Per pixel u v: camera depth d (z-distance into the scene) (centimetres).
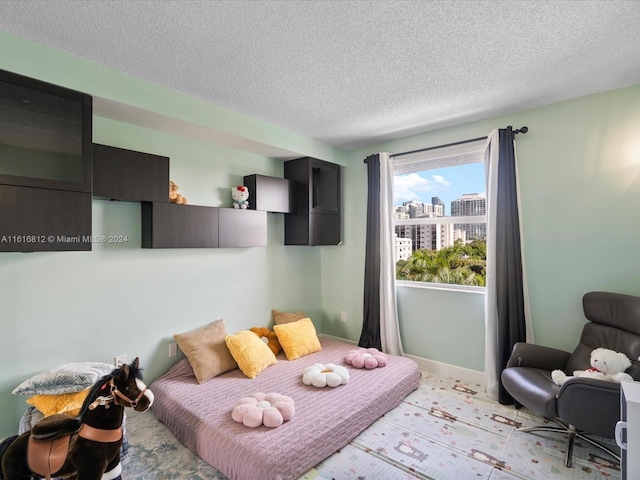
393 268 360
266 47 193
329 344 368
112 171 229
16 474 138
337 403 231
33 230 184
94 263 243
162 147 279
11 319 208
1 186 174
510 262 284
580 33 180
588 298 248
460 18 168
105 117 245
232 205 330
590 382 185
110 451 148
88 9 159
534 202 284
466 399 281
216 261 321
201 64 211
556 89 250
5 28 173
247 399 222
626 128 246
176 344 289
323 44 190
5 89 177
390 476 188
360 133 351
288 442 186
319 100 267
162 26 172
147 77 227
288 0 154
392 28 176
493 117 305
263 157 363
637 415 147
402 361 308
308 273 417
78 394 197
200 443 202
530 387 219
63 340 229
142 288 269
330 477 187
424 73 224
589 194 261
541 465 197
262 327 359
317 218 374
